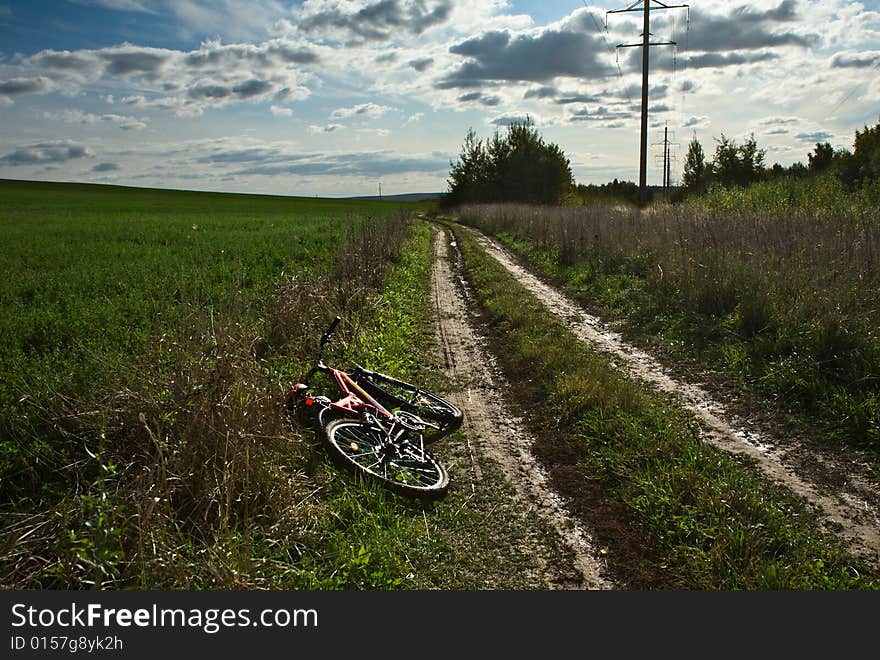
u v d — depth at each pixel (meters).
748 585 3.63
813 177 20.56
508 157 53.78
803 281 8.68
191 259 15.31
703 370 7.97
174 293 10.23
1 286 11.41
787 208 15.14
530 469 5.36
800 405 6.46
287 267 14.07
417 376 8.04
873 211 11.91
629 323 10.66
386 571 3.78
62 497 4.20
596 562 4.00
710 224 12.83
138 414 4.68
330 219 37.19
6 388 5.34
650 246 14.50
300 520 4.21
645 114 26.75
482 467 5.41
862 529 4.32
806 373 6.82
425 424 5.90
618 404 6.37
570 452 5.62
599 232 17.66
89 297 10.36
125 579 3.54
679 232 13.18
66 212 50.12
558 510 4.66
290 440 4.91
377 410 5.72
